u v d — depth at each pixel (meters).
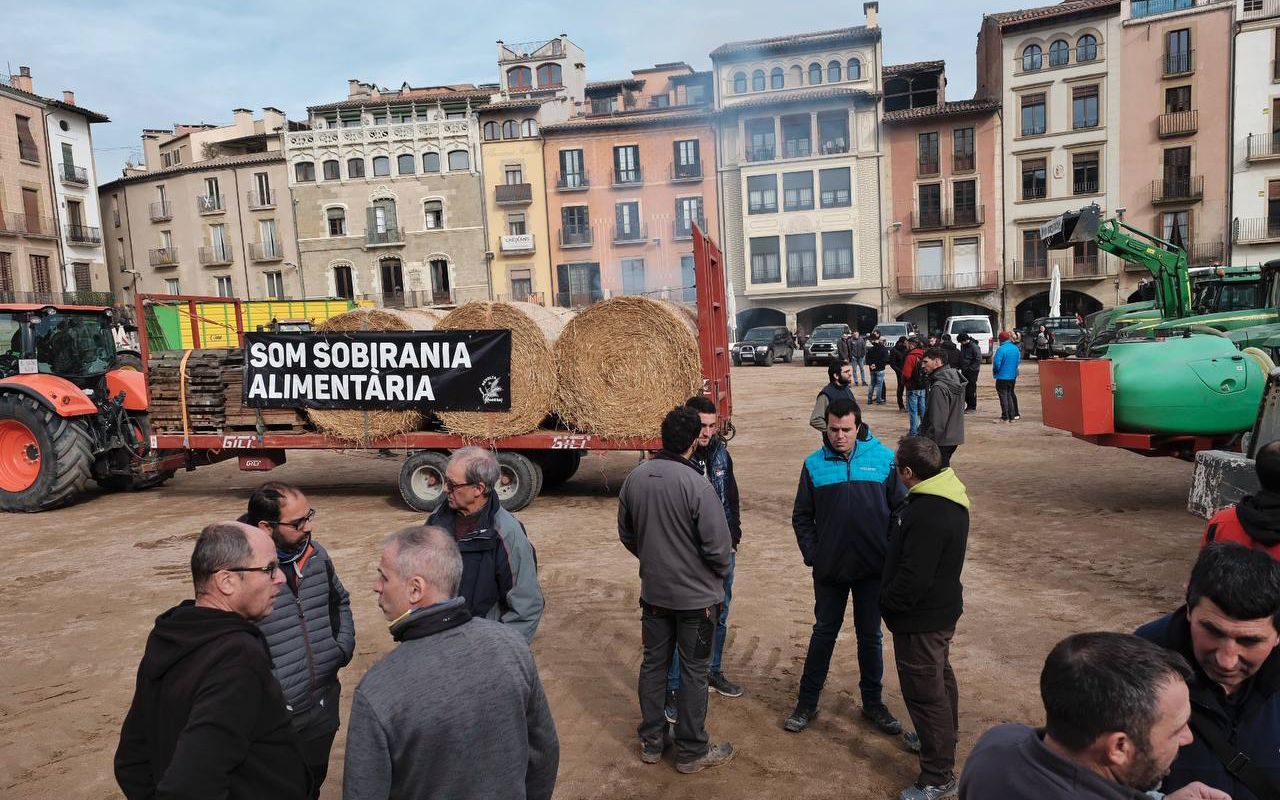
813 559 3.81
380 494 9.89
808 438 12.96
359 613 5.64
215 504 9.67
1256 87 33.50
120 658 5.01
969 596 5.52
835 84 38.88
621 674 4.57
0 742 4.01
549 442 8.24
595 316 7.98
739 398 19.42
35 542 8.04
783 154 39.31
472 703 1.95
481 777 1.96
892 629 3.26
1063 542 6.70
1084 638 1.57
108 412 9.64
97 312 10.36
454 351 8.32
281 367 8.82
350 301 21.59
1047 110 36.47
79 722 4.21
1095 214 12.86
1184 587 5.52
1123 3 34.81
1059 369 7.56
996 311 37.97
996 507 7.96
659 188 41.06
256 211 43.88
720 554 3.42
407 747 1.89
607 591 5.91
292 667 2.73
